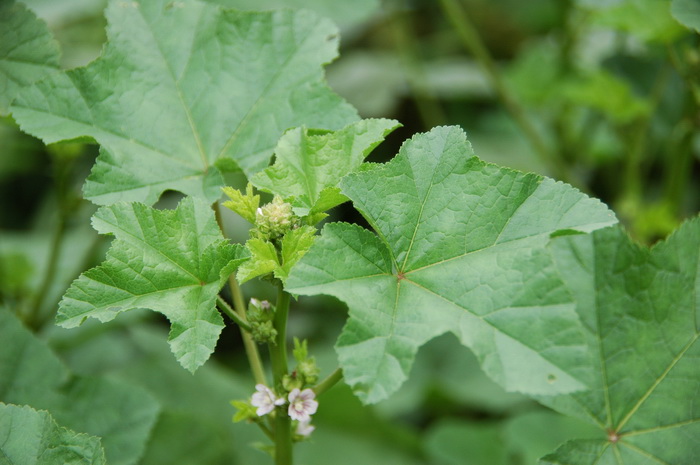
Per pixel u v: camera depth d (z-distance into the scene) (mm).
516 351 688
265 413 723
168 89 790
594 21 906
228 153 786
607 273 770
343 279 703
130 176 770
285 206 726
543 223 710
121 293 718
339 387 963
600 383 760
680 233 767
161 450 891
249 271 711
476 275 705
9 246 1043
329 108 784
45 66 796
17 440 729
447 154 723
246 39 798
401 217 717
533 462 927
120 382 826
